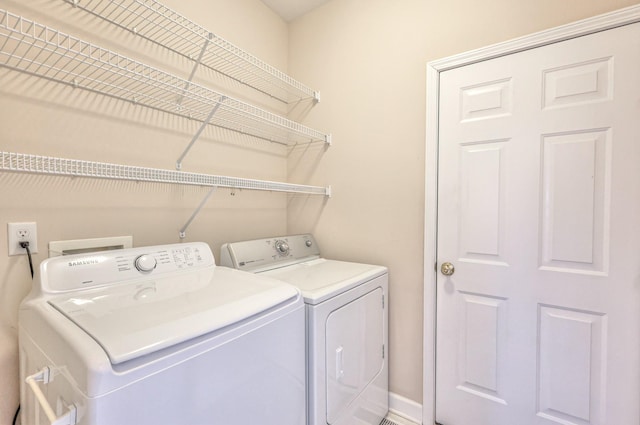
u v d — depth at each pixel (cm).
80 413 57
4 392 102
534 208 135
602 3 120
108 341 63
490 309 146
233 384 81
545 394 134
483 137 146
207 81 167
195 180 129
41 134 109
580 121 125
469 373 151
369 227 182
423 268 163
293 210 218
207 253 137
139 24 137
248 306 88
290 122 177
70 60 116
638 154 115
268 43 203
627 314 118
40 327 78
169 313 79
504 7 140
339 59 194
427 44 161
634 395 117
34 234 109
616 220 119
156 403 64
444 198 157
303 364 109
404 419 166
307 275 147
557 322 131
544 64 131
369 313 150
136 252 115
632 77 115
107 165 104
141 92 138
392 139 173
